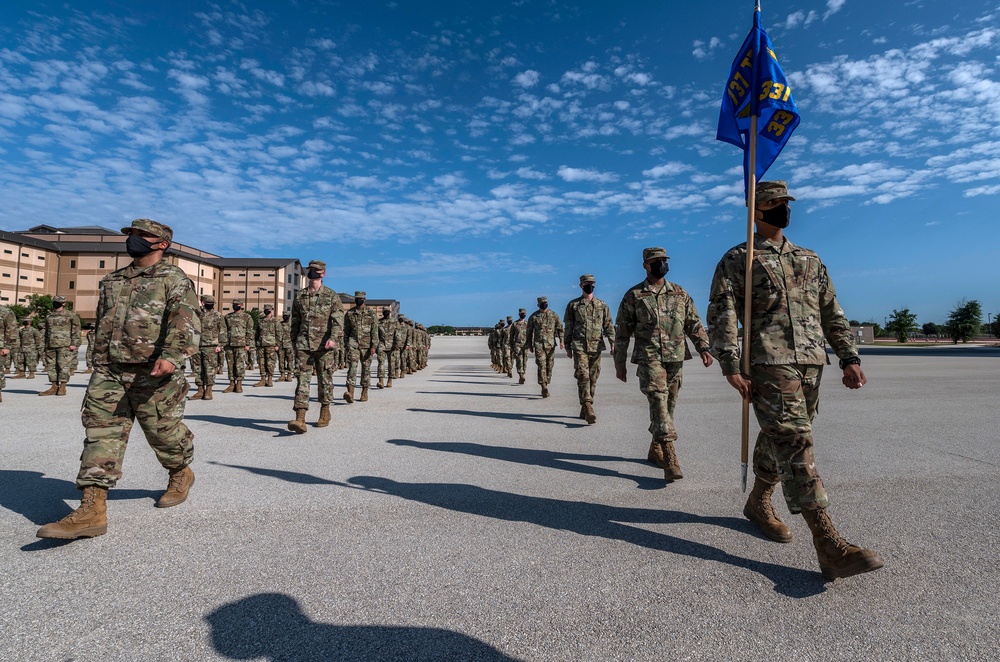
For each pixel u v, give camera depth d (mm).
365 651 2111
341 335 7188
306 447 6039
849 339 3145
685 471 4973
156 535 3350
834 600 2521
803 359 2959
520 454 5711
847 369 3115
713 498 4148
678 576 2777
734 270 3250
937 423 7414
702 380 14633
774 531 3277
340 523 3580
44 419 8156
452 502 4039
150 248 3639
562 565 2914
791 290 3080
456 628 2277
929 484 4438
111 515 3715
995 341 74438
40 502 3988
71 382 15078
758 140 3951
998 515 3674
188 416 8438
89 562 2941
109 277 3654
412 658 2066
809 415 3107
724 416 8344
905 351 39125
